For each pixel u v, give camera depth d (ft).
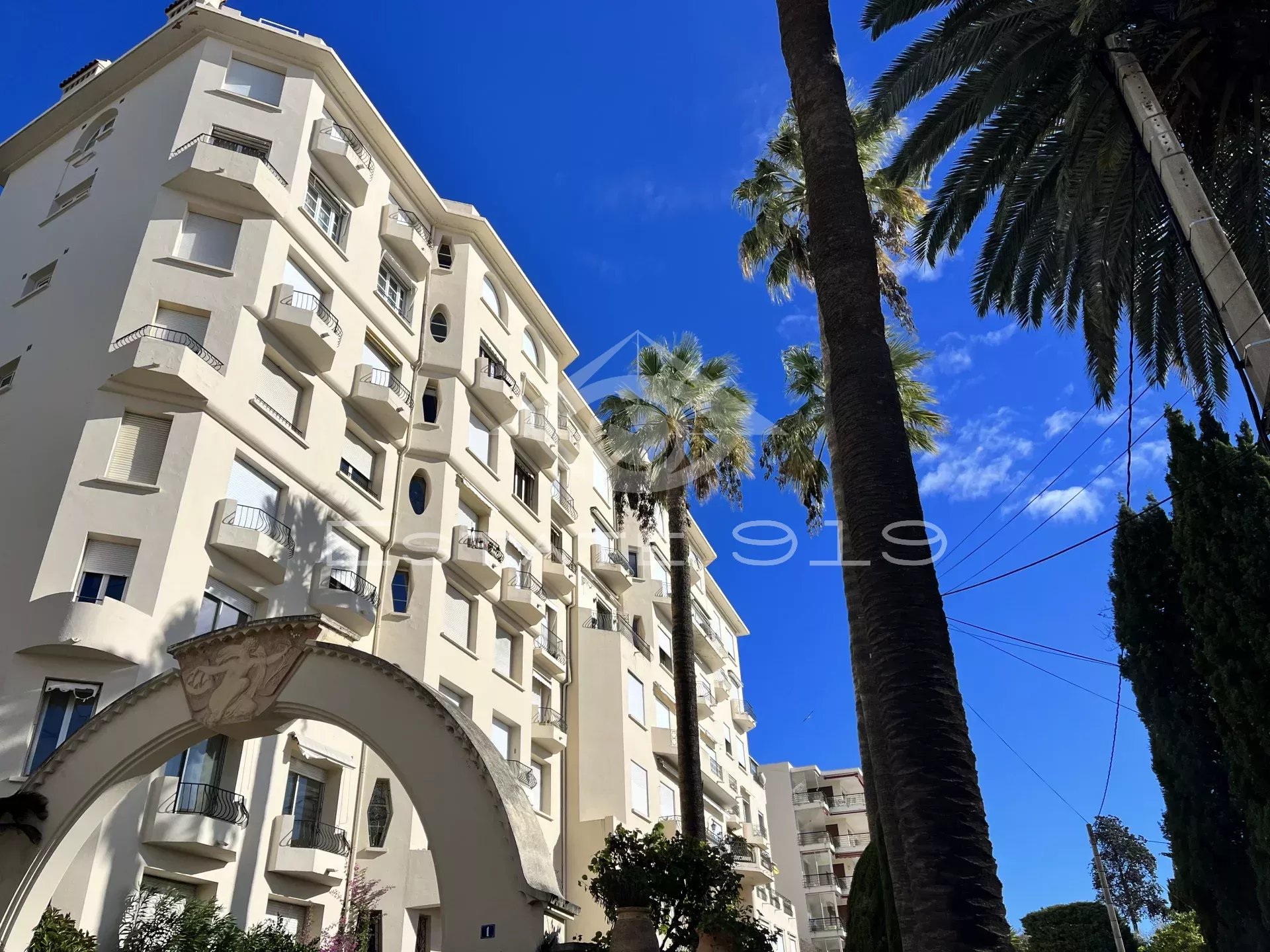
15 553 55.77
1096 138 45.75
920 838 23.91
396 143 90.17
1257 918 37.99
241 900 55.47
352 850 64.90
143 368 60.03
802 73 38.68
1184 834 40.73
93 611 52.39
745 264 79.77
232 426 64.28
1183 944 100.27
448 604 81.30
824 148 36.55
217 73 76.95
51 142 84.84
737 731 164.86
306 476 70.13
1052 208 50.37
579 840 93.45
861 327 32.32
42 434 60.85
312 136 79.61
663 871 47.16
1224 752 38.81
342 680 39.19
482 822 35.32
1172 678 42.83
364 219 84.53
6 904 37.42
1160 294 49.80
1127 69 40.47
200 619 58.49
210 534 60.39
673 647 72.49
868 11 49.24
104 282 66.90
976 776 24.97
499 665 88.12
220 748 57.36
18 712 50.29
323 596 67.72
